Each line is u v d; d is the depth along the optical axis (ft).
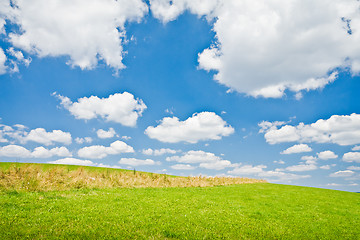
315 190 138.72
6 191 58.18
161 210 53.93
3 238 31.91
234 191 104.47
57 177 80.43
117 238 35.45
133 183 97.14
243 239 41.06
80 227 38.11
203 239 38.63
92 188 77.92
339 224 58.39
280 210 68.59
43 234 34.42
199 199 74.18
